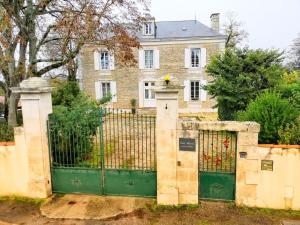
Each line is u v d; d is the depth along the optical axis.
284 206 5.77
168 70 21.23
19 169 6.54
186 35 20.91
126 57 11.59
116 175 6.45
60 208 6.07
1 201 6.47
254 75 11.82
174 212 5.82
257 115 6.72
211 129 5.76
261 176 5.74
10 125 9.50
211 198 6.12
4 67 10.08
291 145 5.58
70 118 6.65
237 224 5.34
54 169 6.67
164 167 5.97
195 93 21.42
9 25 9.16
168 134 5.87
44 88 6.28
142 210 5.91
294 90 10.62
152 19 20.69
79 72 21.83
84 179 6.61
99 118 6.52
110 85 22.00
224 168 6.94
